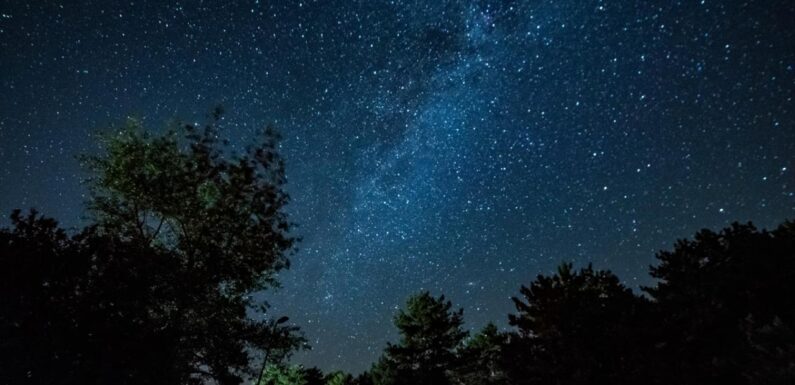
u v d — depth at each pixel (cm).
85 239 1122
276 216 2167
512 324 1411
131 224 1972
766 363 850
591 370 1064
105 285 1110
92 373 986
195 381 1387
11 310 926
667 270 1448
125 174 1950
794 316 1120
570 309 1248
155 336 1130
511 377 1313
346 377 3416
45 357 944
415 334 2856
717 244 1423
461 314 2892
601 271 1416
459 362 2708
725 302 1261
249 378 1930
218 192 2105
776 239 1286
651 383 1019
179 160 2086
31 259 978
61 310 1012
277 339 1969
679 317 1130
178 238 2030
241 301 2039
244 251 2084
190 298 1639
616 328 1105
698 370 997
